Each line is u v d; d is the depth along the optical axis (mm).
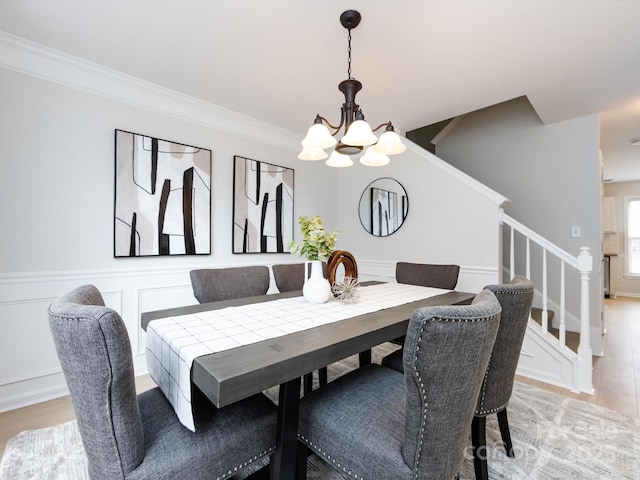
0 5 1602
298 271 2361
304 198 3711
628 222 6387
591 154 3104
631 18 1667
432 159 3186
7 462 1454
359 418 1040
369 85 2434
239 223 3074
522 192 3545
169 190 2592
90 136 2227
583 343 2223
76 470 1401
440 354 772
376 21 1705
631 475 1391
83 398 763
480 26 1745
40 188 2037
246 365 866
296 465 1163
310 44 1923
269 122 3244
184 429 975
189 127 2744
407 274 2572
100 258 2268
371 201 3742
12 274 1945
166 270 2594
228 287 1963
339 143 1707
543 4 1577
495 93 2572
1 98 1904
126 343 769
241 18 1694
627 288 6367
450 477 886
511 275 2689
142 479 807
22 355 1983
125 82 2342
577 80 2359
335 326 1266
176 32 1819
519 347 1315
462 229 2969
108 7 1617
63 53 2039
